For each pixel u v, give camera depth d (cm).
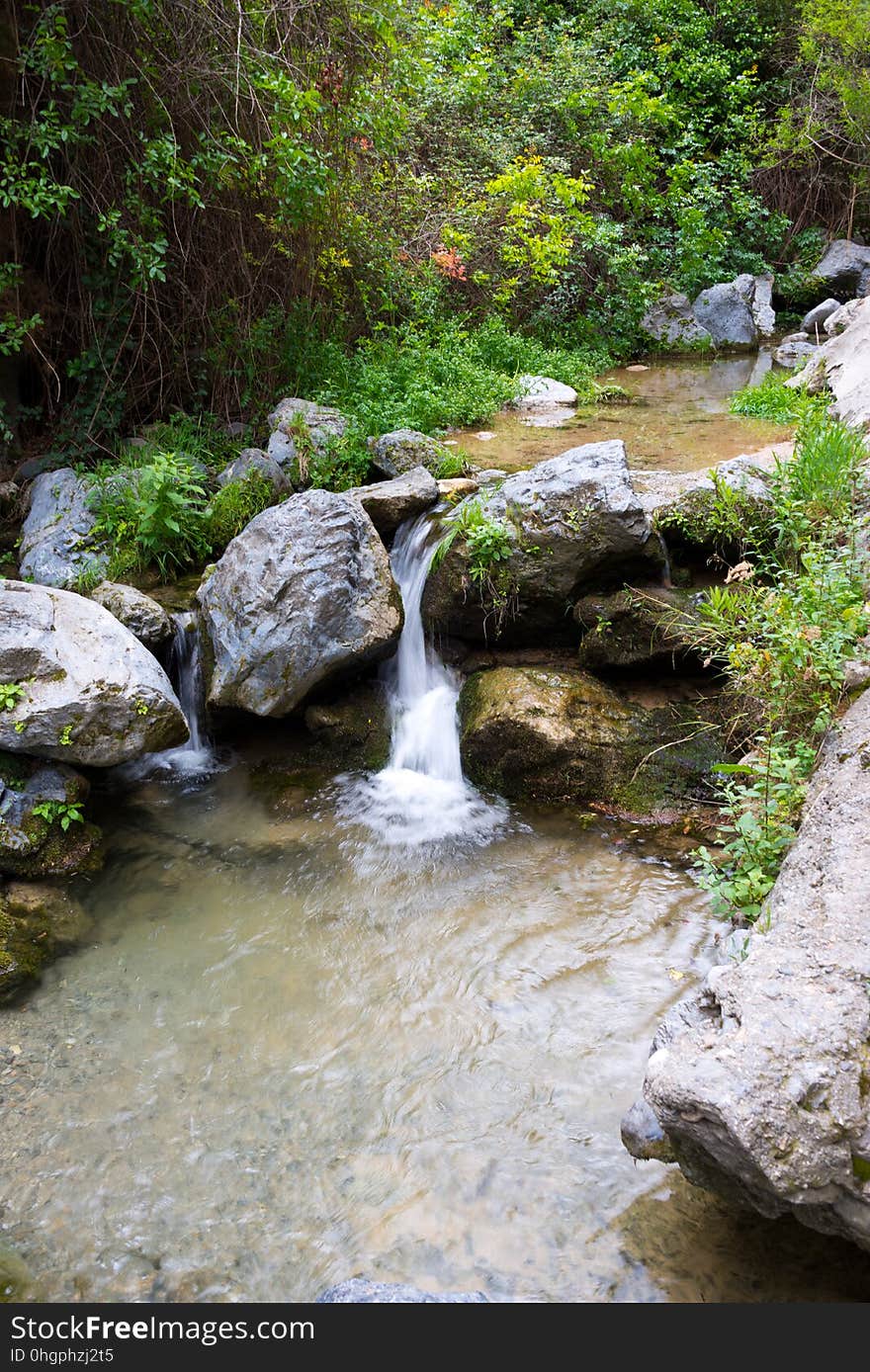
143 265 730
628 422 935
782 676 462
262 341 858
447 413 912
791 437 830
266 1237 324
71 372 796
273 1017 420
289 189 783
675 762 557
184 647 639
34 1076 391
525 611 608
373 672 650
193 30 746
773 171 1658
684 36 1678
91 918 486
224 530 700
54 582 677
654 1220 322
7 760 522
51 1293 308
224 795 591
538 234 1262
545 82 1402
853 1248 305
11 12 690
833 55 1609
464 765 592
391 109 902
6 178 677
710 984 304
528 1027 408
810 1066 255
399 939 464
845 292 1602
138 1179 346
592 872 505
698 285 1462
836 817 358
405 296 1083
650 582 600
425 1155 352
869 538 526
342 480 741
